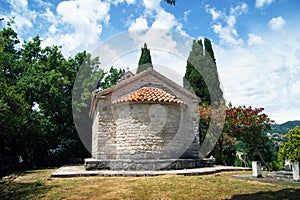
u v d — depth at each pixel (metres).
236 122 16.52
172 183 8.80
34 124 20.02
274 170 14.88
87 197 7.05
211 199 6.71
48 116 24.91
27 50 26.09
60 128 25.25
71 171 12.52
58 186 8.73
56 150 25.41
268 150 22.47
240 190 7.75
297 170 9.41
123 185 8.55
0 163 10.98
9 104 17.05
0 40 19.11
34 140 21.39
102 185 8.67
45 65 26.25
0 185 7.81
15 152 20.42
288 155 13.76
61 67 26.58
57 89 23.52
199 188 8.04
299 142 13.55
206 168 13.38
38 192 7.86
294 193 7.21
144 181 9.23
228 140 18.94
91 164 12.52
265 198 6.69
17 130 18.33
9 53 22.78
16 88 20.91
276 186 8.40
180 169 12.66
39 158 23.52
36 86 21.86
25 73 22.31
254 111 16.47
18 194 7.64
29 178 11.56
